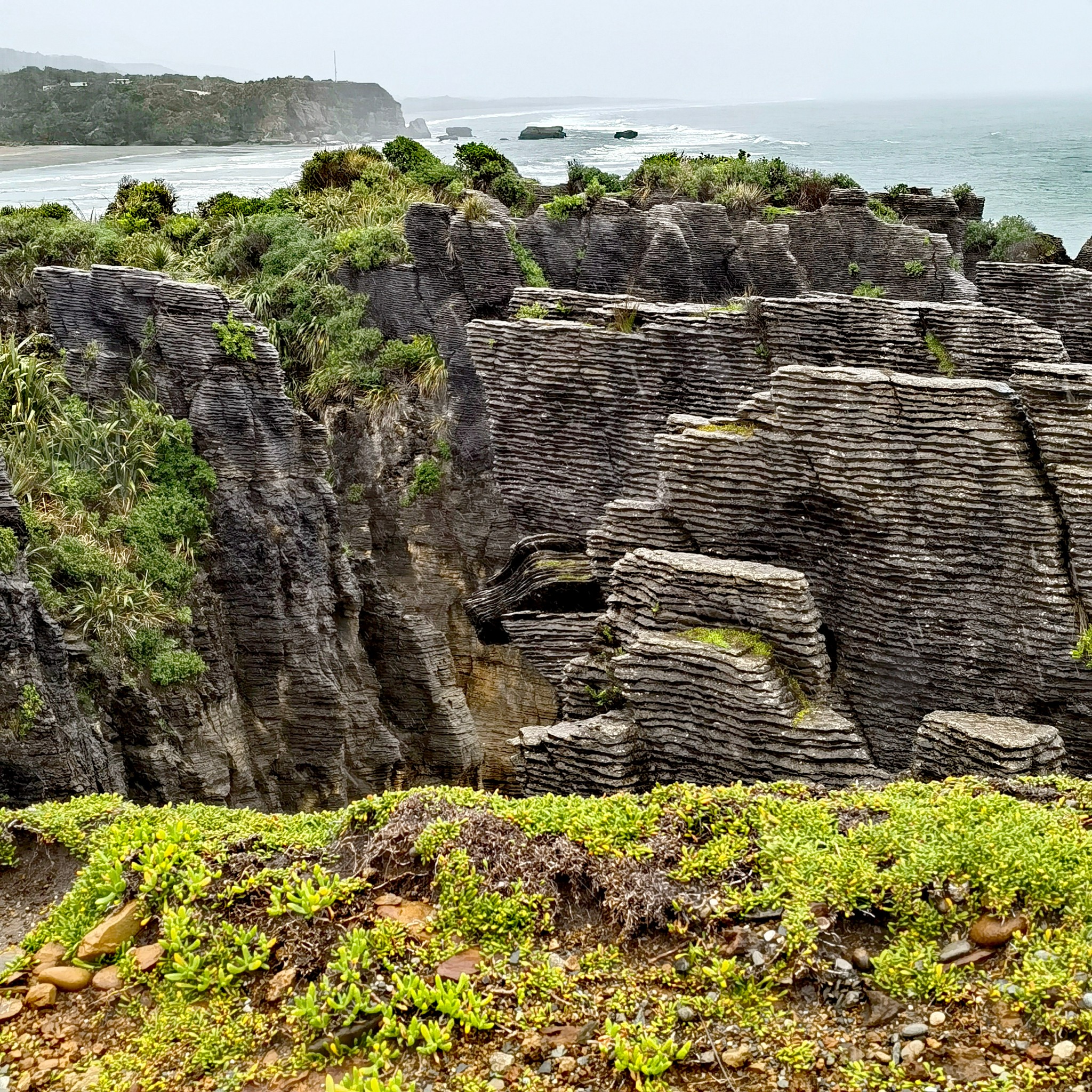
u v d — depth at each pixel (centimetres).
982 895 740
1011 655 1132
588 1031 691
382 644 2181
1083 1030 636
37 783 1395
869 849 798
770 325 1533
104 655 1642
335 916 782
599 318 1673
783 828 844
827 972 711
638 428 1645
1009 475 1119
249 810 991
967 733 1042
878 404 1174
